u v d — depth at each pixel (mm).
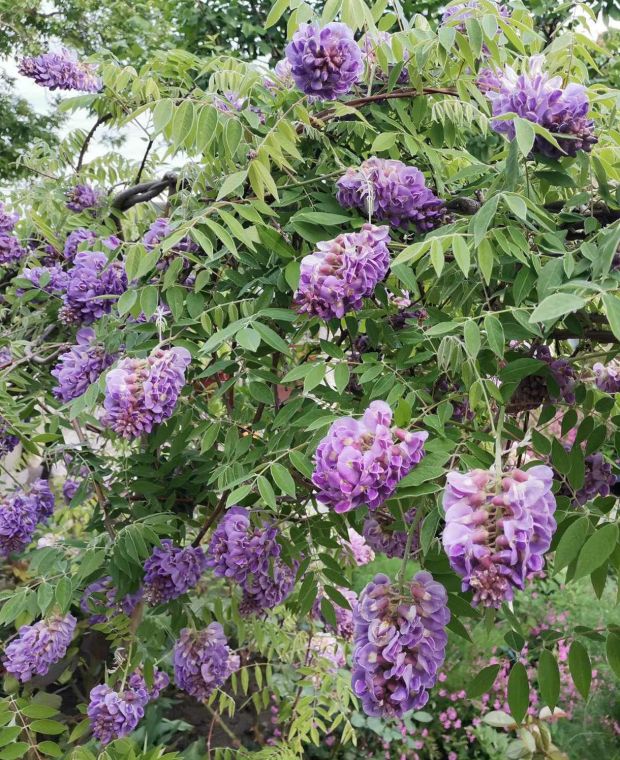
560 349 795
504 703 1497
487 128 742
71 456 845
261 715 1588
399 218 649
